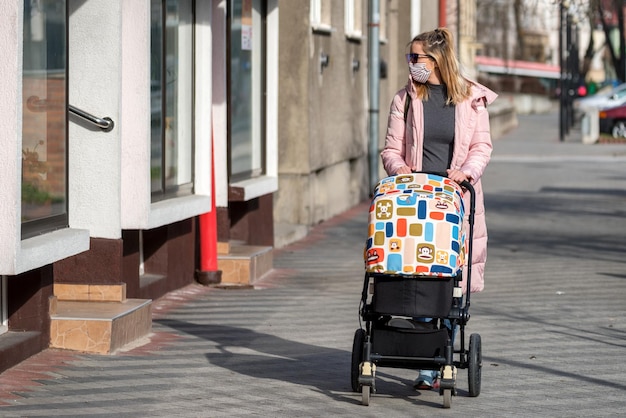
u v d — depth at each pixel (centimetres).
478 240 885
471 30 6062
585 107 6675
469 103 864
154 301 1294
